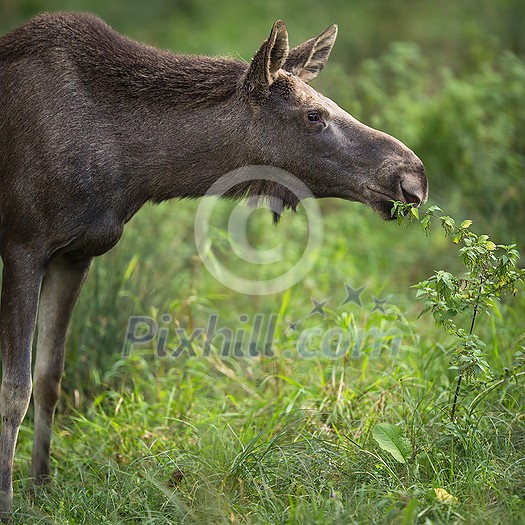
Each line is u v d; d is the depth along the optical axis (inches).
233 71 573.6
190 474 540.4
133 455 585.3
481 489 500.1
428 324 733.9
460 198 852.6
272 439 547.5
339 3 1302.9
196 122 566.9
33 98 554.9
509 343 642.2
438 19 1203.2
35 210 551.2
